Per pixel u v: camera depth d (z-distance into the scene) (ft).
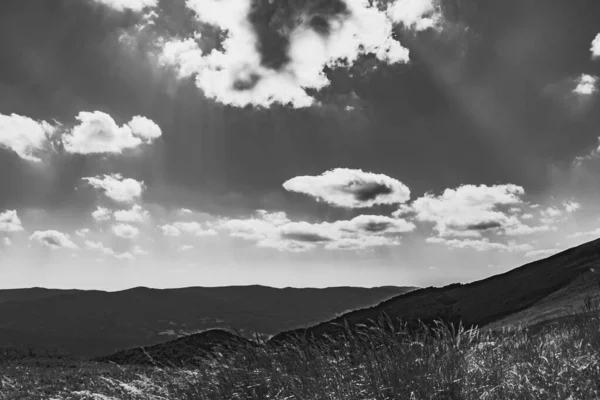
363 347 15.97
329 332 17.03
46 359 101.91
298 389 14.97
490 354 16.06
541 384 13.64
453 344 15.74
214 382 16.84
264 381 16.03
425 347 15.48
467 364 15.01
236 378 16.61
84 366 90.17
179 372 17.47
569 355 15.46
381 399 13.67
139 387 18.28
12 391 55.57
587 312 19.61
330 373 15.35
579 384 13.41
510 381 14.15
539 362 15.17
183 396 16.71
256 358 17.20
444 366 14.52
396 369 14.30
